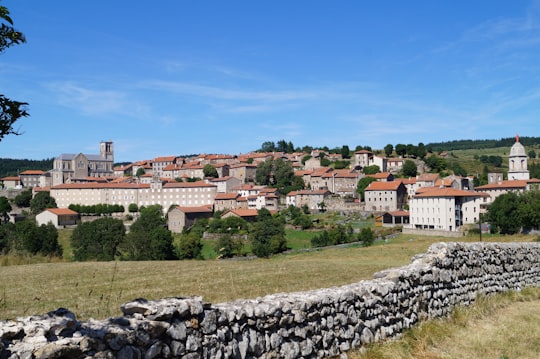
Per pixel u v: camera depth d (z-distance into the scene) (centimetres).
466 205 12194
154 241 8581
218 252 10025
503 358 1339
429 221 12231
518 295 2245
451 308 1834
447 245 1922
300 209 17488
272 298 1199
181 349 900
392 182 17000
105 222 9569
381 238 10544
